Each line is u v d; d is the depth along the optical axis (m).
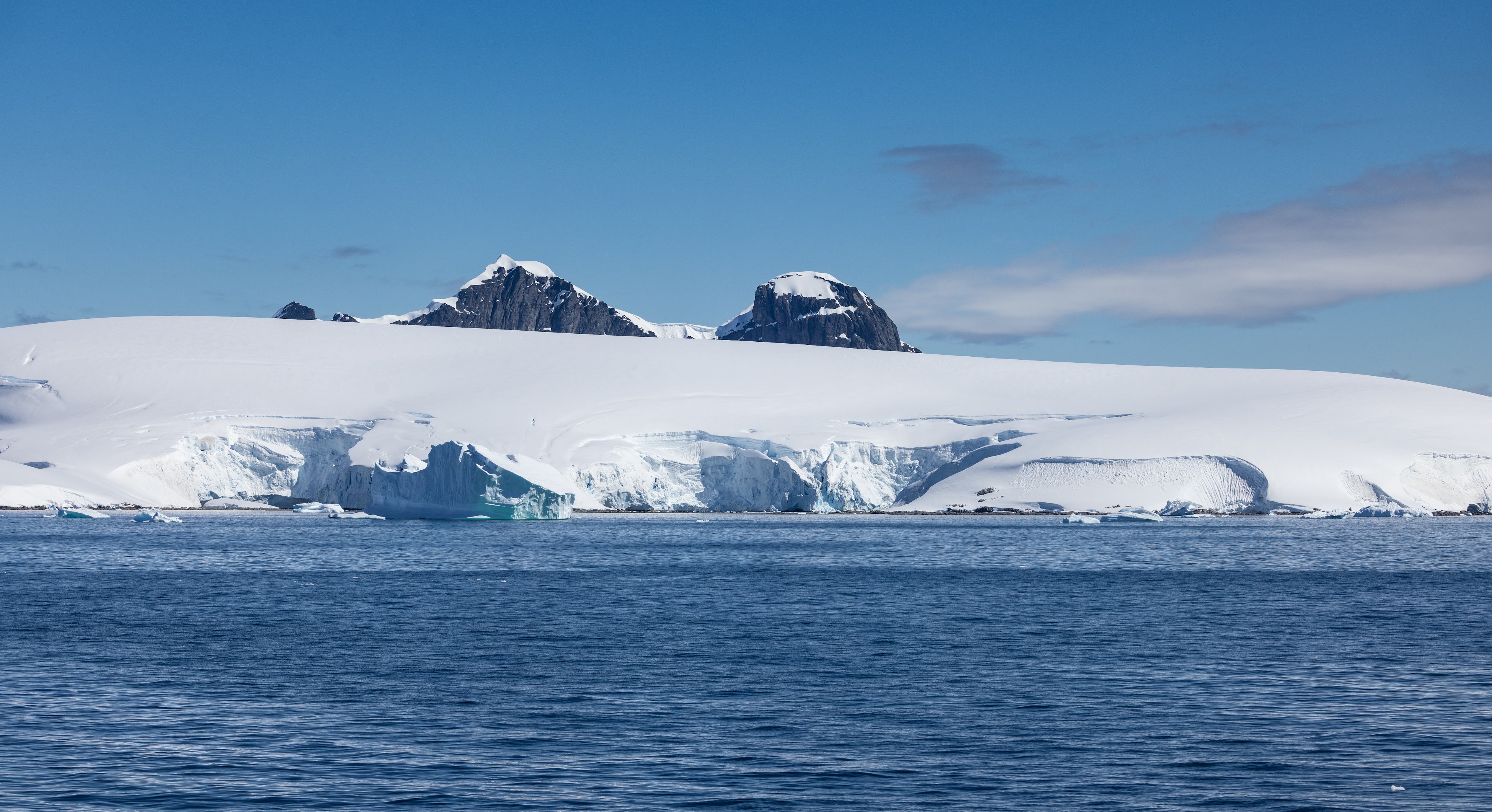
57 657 58.47
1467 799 33.38
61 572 114.62
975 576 113.06
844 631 69.94
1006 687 50.72
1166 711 45.44
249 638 66.19
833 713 45.12
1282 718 43.94
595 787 34.59
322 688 49.94
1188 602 87.88
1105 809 32.66
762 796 33.78
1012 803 33.16
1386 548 164.75
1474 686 50.38
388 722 43.25
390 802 32.97
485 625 72.44
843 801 33.34
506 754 38.56
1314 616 77.94
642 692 49.47
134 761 37.19
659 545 170.88
